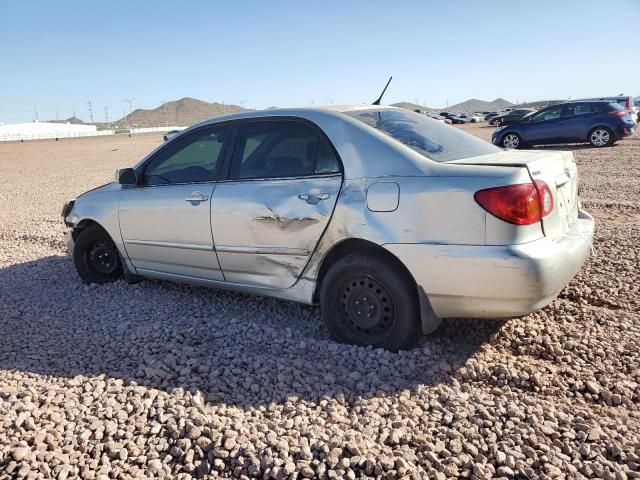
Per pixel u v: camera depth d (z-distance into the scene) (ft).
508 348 12.69
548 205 11.33
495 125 156.35
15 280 20.06
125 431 9.64
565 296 15.51
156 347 13.14
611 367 11.42
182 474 8.62
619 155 52.01
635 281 16.43
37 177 67.51
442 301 11.51
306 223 12.90
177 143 16.19
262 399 10.78
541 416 9.66
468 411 9.89
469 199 10.95
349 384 11.23
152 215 16.12
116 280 18.90
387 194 11.80
